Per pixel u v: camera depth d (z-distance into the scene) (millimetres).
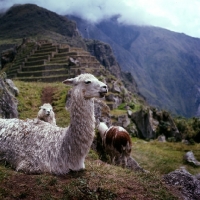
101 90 3656
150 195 3566
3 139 4211
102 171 4098
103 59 89562
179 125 20375
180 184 4316
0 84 8578
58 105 12719
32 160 3832
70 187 3369
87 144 3707
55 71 29984
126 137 6875
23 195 3119
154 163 10289
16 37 84188
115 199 3367
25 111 10930
